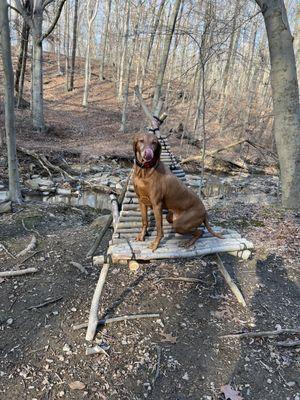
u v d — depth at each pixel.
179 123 16.44
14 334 3.17
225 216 5.95
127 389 2.62
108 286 3.87
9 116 6.17
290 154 6.07
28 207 6.64
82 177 10.09
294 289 3.96
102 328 3.21
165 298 3.67
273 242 4.93
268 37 5.90
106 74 25.69
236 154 13.81
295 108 5.93
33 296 3.74
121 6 20.44
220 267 3.80
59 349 2.98
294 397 2.62
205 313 3.47
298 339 3.18
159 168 2.84
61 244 5.04
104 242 5.14
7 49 5.65
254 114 17.59
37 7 12.38
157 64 18.91
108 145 13.50
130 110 18.95
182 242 3.36
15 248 4.87
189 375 2.76
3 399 2.50
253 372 2.82
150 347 3.01
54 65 26.02
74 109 18.06
